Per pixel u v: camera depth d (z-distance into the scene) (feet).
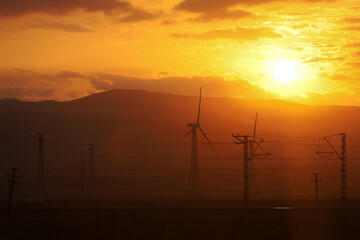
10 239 290.35
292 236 314.96
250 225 321.93
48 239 294.66
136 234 303.68
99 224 313.32
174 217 328.49
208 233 309.83
